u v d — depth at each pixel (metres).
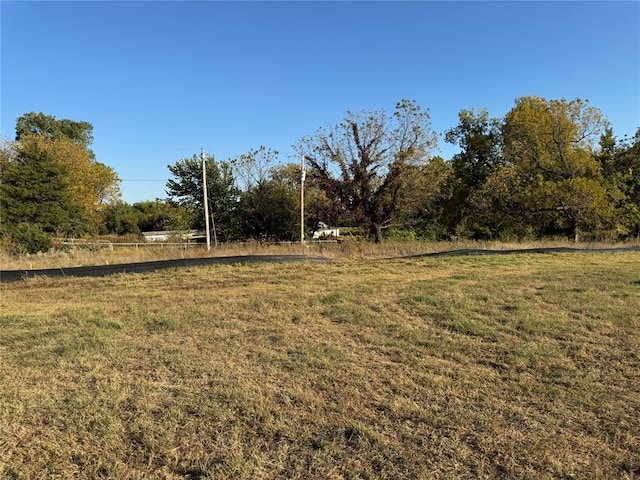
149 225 55.34
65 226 31.50
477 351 4.51
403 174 24.31
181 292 8.35
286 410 3.21
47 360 4.30
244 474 2.41
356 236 24.25
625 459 2.56
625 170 26.03
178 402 3.33
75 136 62.22
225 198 29.44
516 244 19.45
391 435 2.85
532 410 3.20
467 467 2.49
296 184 28.09
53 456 2.62
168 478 2.40
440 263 12.60
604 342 4.74
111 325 5.68
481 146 34.09
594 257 14.06
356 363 4.20
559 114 26.34
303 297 7.54
